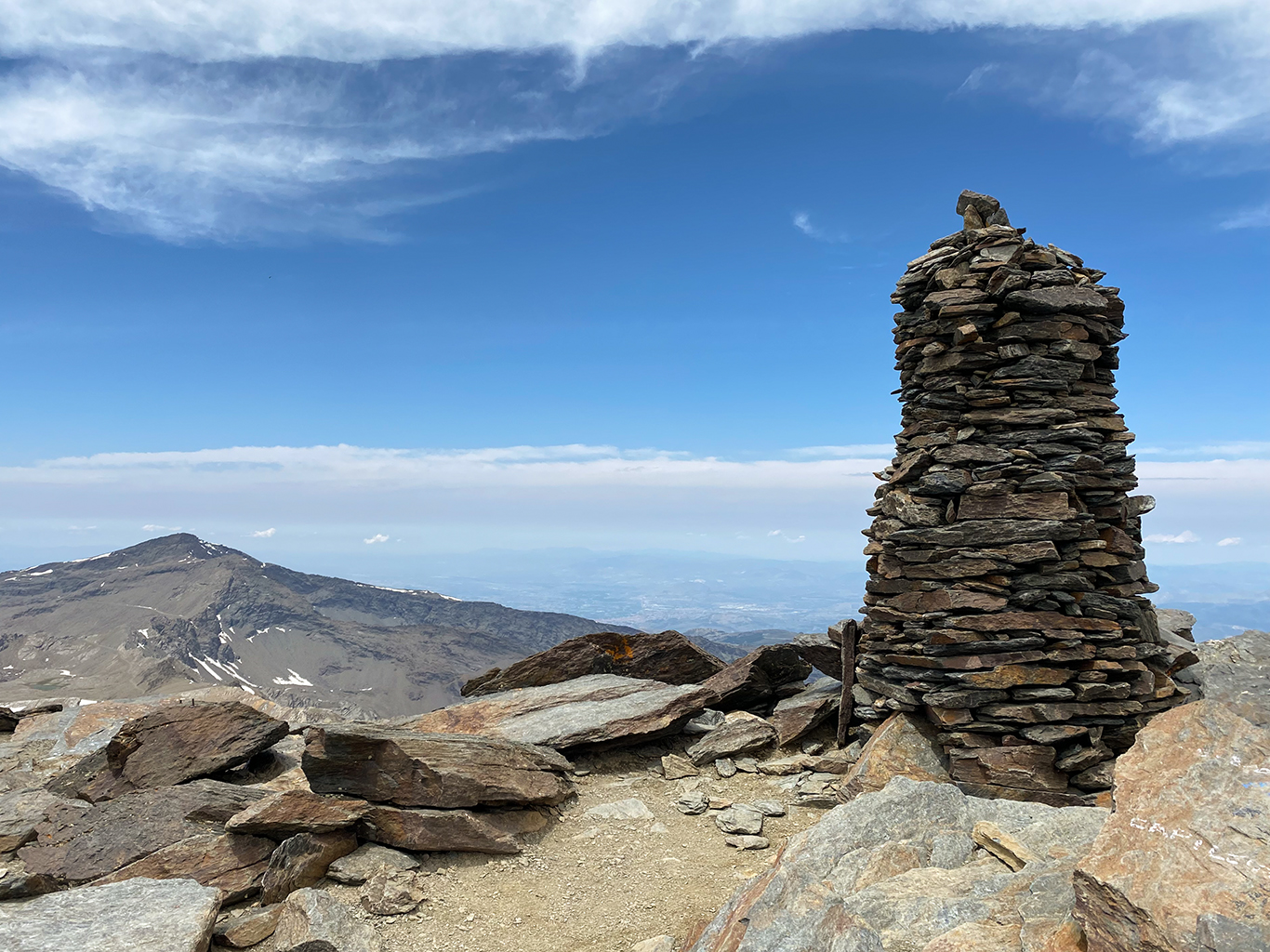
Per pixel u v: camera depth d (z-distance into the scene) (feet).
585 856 37.70
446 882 34.35
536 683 64.49
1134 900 17.71
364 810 35.96
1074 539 45.65
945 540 46.01
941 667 44.96
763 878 26.58
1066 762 42.57
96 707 62.39
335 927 28.89
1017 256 47.98
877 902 23.03
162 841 35.32
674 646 69.05
